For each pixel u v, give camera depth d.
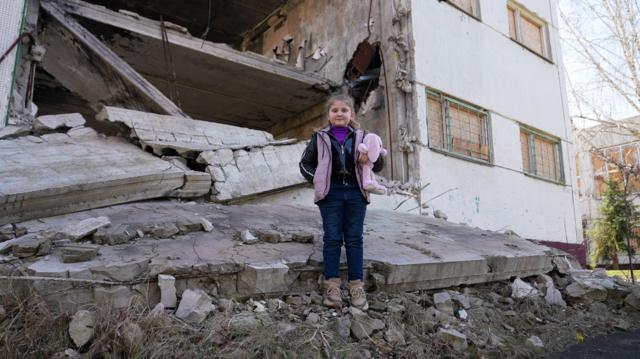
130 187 4.22
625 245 15.58
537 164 10.84
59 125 5.19
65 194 3.66
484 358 2.83
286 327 2.50
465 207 8.51
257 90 9.28
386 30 8.46
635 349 3.26
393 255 3.69
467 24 9.52
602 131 15.10
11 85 5.29
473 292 4.02
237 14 11.70
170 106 6.11
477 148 9.22
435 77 8.48
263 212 4.79
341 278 3.38
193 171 4.88
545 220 10.47
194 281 2.69
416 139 7.86
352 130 3.15
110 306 2.31
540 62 11.50
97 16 6.55
